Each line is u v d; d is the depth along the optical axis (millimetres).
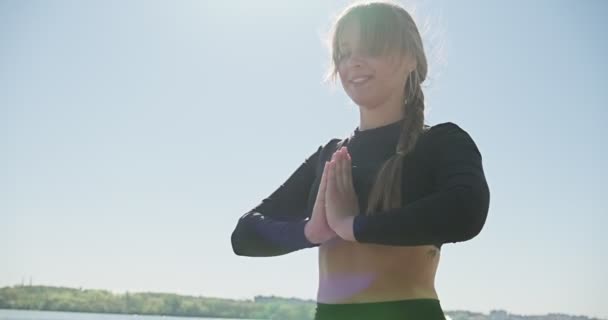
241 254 2047
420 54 1949
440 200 1558
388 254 1803
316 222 1748
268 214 2162
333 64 2096
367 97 1921
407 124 1849
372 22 1876
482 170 1727
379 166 1857
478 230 1592
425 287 1817
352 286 1820
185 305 62688
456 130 1824
